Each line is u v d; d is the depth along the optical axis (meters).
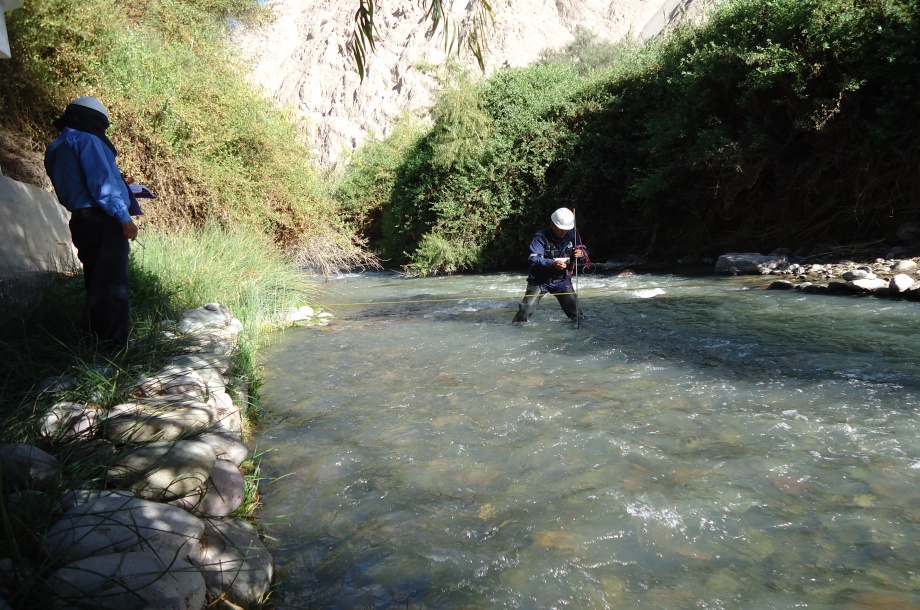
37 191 6.49
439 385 4.82
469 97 16.41
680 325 6.57
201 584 2.02
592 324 6.95
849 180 10.62
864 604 2.09
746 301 7.80
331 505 2.96
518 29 73.12
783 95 10.97
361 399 4.57
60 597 1.79
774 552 2.41
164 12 13.00
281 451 3.65
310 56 82.75
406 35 78.81
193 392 3.74
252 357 5.44
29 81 8.52
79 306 4.88
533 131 15.38
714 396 4.20
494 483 3.10
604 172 14.68
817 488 2.88
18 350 3.69
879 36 9.88
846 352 5.11
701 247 12.98
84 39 9.38
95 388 3.44
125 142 9.41
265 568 2.33
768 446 3.35
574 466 3.23
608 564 2.38
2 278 5.05
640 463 3.22
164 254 7.77
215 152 10.65
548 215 15.50
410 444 3.65
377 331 7.26
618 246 15.16
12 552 1.91
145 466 2.61
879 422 3.60
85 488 2.44
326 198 12.84
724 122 12.14
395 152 23.59
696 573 2.31
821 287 7.98
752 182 11.28
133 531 2.14
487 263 16.05
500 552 2.49
